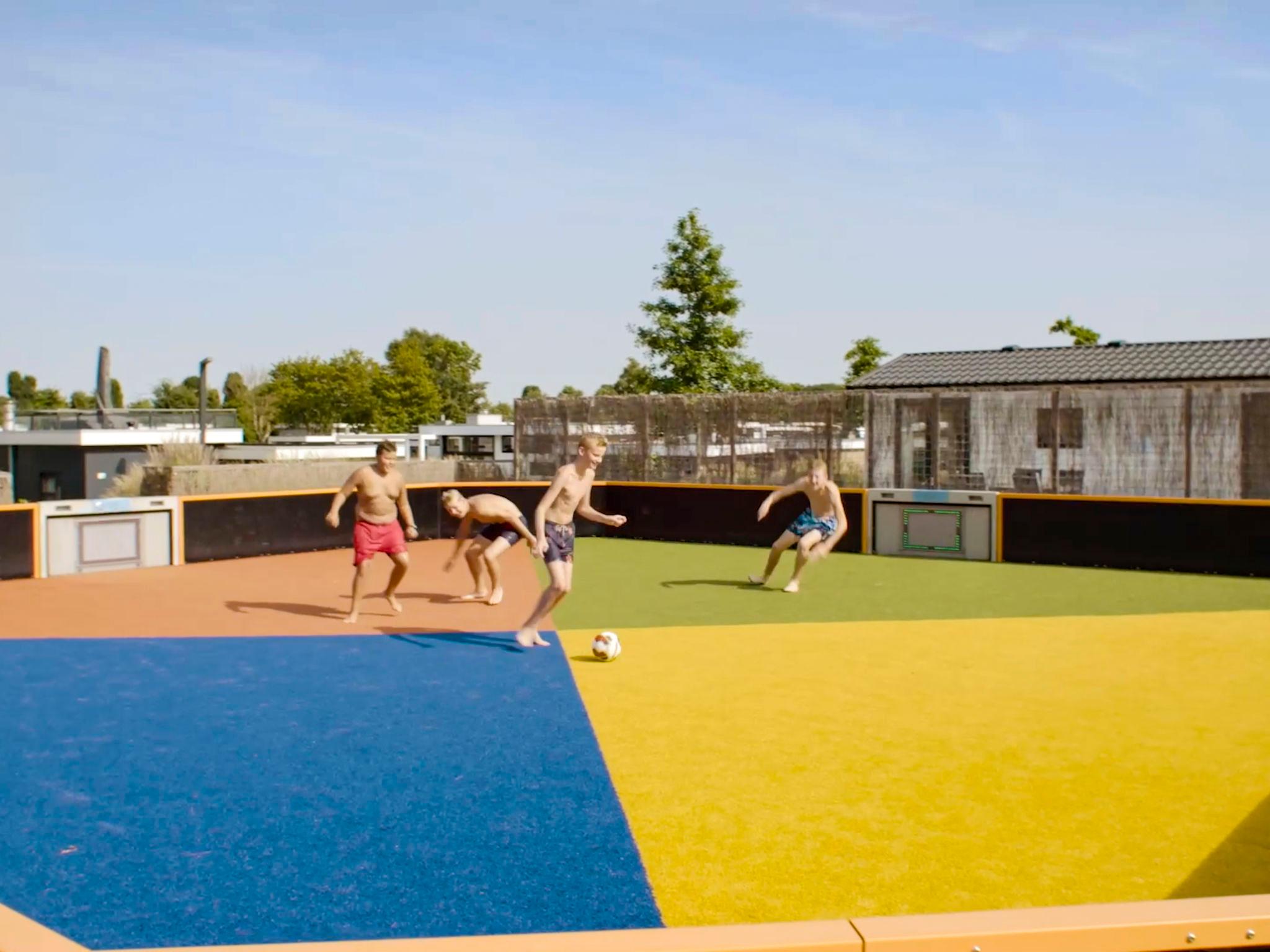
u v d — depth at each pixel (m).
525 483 19.33
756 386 28.45
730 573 14.27
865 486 17.95
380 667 8.41
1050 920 2.19
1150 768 5.84
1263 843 4.78
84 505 14.05
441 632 9.93
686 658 8.77
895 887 4.31
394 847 4.73
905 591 12.59
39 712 7.05
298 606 11.46
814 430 18.39
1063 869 4.50
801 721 6.84
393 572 10.82
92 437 33.06
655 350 28.09
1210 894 4.24
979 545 15.55
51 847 4.73
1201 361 21.14
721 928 2.13
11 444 34.41
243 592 12.45
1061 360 23.11
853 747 6.26
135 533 14.65
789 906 4.13
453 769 5.86
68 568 13.97
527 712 7.04
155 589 12.62
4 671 8.27
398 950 2.05
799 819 5.08
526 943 2.06
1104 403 16.66
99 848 4.71
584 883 4.34
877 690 7.64
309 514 16.77
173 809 5.21
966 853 4.66
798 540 12.64
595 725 6.74
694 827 4.98
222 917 4.02
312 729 6.62
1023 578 13.70
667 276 28.19
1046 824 5.01
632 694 7.54
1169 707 7.16
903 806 5.25
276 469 22.28
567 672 8.23
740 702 7.31
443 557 16.16
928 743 6.32
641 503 18.95
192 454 24.97
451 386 112.12
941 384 22.91
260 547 16.09
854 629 10.12
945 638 9.68
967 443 17.42
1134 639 9.59
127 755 6.09
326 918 4.01
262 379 93.31
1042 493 15.23
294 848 4.70
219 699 7.39
